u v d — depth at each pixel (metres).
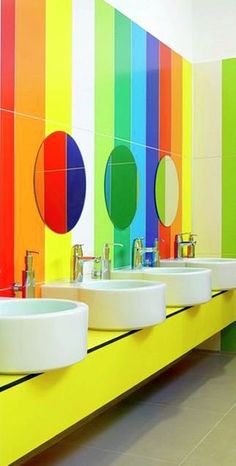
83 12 2.92
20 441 1.65
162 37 3.94
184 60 4.21
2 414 1.58
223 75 4.23
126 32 3.37
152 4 3.80
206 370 3.86
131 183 3.45
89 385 2.02
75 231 2.87
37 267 2.56
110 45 3.19
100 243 3.11
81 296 2.39
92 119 3.02
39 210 2.57
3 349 1.65
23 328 1.65
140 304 2.31
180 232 4.18
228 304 3.68
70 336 1.74
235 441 2.60
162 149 3.87
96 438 2.63
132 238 3.47
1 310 2.09
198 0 4.42
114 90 3.24
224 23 4.34
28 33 2.49
